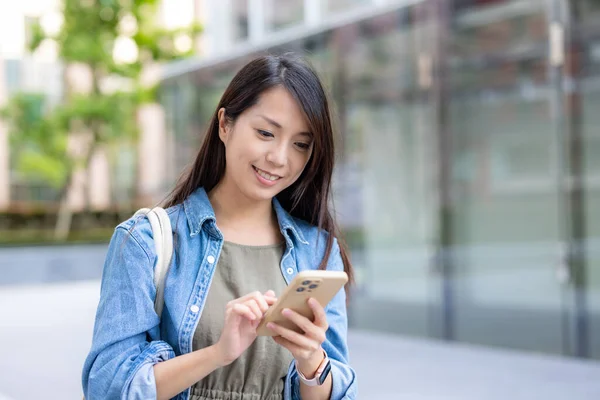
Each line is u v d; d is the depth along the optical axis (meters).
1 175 19.94
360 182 7.92
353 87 7.89
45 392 5.79
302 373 1.63
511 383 5.73
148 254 1.63
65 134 18.66
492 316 7.03
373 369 6.33
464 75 7.04
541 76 6.55
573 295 6.46
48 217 20.11
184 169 1.85
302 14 8.51
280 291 1.74
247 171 1.66
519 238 6.81
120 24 18.20
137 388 1.49
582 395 5.32
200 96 10.02
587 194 6.34
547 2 6.46
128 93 18.03
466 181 7.14
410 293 7.66
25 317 10.18
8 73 18.64
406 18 7.39
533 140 6.65
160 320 1.66
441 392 5.50
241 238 1.76
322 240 1.86
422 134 7.41
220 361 1.48
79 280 16.17
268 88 1.62
